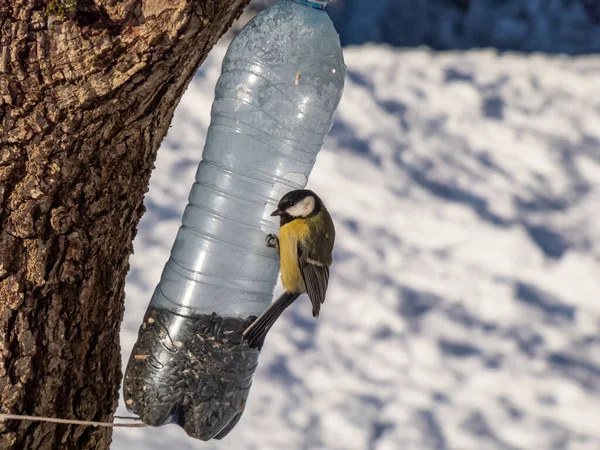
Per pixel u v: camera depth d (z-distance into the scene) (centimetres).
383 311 895
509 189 1105
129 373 307
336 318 884
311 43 305
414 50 1361
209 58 1233
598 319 909
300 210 319
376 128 1189
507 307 915
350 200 1059
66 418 254
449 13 1383
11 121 232
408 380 816
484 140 1195
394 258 976
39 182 238
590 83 1304
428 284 941
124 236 260
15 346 243
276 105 307
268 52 305
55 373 250
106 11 223
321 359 830
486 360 845
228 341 308
